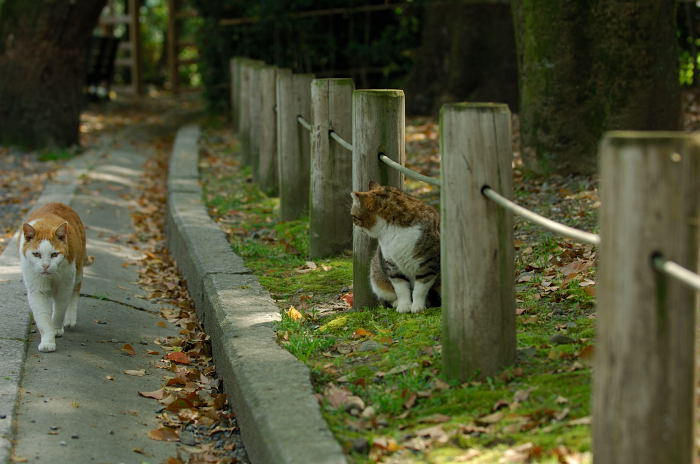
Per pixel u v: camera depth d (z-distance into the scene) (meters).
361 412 4.65
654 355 3.08
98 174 14.64
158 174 15.51
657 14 9.91
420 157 13.09
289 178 9.96
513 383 4.68
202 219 9.79
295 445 4.11
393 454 4.10
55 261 6.23
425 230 6.04
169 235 10.68
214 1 20.84
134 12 27.53
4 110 16.66
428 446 4.14
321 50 20.64
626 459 3.16
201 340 7.10
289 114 9.83
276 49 20.39
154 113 23.53
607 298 3.13
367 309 6.55
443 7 17.41
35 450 4.79
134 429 5.36
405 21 19.45
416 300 6.26
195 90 27.72
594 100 10.18
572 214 8.82
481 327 4.71
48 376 5.88
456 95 16.89
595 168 10.30
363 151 6.38
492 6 16.55
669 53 10.16
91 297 7.90
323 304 6.90
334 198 8.17
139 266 9.68
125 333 7.19
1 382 5.62
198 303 7.75
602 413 3.22
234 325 6.09
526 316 5.88
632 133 3.10
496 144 4.50
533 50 10.44
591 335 5.32
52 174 14.55
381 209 6.02
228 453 5.09
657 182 2.96
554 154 10.45
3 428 4.96
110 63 25.16
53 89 16.86
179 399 5.75
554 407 4.28
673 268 2.92
